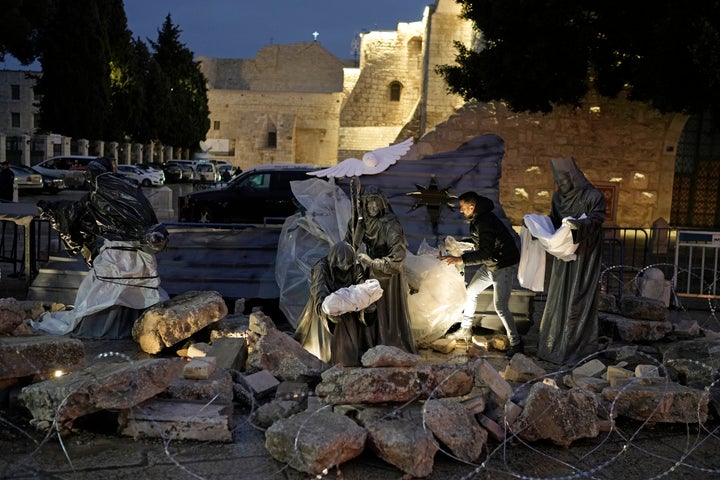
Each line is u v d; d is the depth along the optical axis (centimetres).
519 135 2078
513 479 451
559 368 714
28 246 990
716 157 2408
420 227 920
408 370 512
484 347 774
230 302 877
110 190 734
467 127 2070
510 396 536
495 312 828
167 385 517
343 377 508
